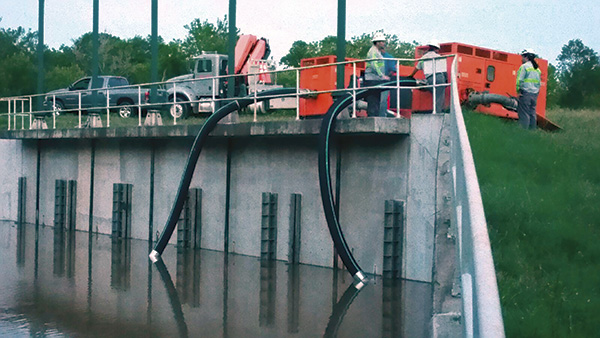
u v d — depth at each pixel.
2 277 14.35
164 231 16.80
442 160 12.98
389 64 15.66
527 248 9.44
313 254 15.48
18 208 25.31
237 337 9.45
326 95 19.73
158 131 18.12
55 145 23.95
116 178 21.27
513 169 12.65
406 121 13.48
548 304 7.32
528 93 16.80
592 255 8.99
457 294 9.45
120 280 13.98
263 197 16.30
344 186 14.90
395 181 13.80
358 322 10.22
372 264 14.25
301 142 15.73
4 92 75.88
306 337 9.41
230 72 18.77
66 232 22.52
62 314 10.98
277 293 12.53
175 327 10.08
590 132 16.30
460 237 5.73
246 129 15.58
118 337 9.55
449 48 19.12
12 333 9.79
